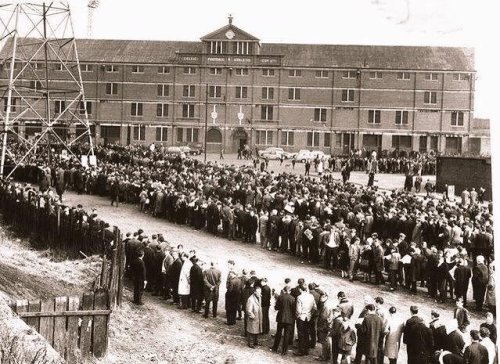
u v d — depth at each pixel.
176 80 77.81
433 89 74.38
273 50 78.38
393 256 22.00
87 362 12.70
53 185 41.31
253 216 28.39
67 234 23.81
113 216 32.47
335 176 53.78
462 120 74.19
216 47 77.25
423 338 13.97
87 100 78.75
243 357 15.39
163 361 14.21
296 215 29.58
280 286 21.34
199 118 77.81
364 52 77.38
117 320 16.48
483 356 12.56
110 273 16.98
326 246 24.11
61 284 17.52
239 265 24.06
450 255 21.05
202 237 29.09
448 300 21.38
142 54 79.06
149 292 21.16
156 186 33.97
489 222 25.97
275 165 63.16
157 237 21.62
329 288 21.56
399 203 31.38
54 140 61.22
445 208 30.56
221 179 37.12
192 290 19.03
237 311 19.11
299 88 76.44
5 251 20.70
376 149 75.62
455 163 44.81
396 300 20.83
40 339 9.02
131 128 78.62
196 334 16.84
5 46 77.31
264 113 77.19
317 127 76.38
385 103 75.25
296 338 17.67
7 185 30.20
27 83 77.25
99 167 43.09
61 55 78.25
